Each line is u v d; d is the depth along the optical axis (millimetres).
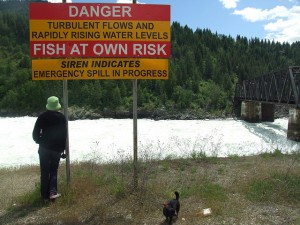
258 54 152000
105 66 6852
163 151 19703
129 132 42094
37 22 6656
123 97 85938
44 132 6359
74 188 6852
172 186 7543
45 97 84188
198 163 10992
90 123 58750
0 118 69812
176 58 124250
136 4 6844
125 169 9477
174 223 5520
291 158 12391
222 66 116938
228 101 87312
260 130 45250
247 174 8773
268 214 5832
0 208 6379
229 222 5516
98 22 6777
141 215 5766
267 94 48844
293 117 34219
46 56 6711
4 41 131250
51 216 5777
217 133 40812
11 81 93938
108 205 6188
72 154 23562
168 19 6941
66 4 6691
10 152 25547
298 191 6820
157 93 90312
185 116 78562
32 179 9516
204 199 6625
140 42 6898
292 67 37906
